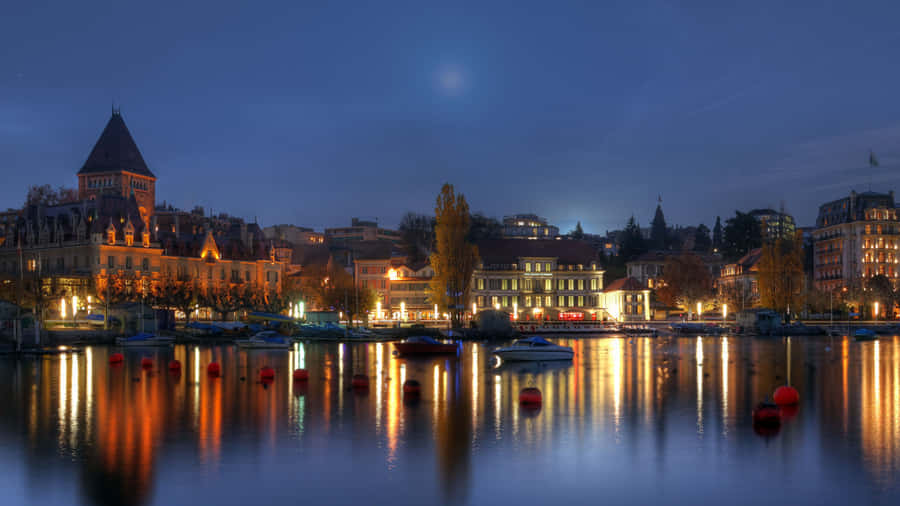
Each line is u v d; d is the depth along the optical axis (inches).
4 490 1168.2
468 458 1354.6
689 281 7298.2
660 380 2485.2
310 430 1596.9
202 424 1668.3
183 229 7829.7
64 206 6122.1
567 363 3142.2
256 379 2519.7
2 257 6117.1
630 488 1178.6
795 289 6067.9
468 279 5378.9
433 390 2228.1
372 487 1184.8
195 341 4667.8
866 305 6707.7
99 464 1315.2
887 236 7593.5
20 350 3639.3
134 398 2060.8
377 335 4889.3
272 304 6107.3
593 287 7121.1
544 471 1272.1
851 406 1913.1
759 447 1435.8
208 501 1117.7
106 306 4790.8
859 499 1125.1
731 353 3730.3
